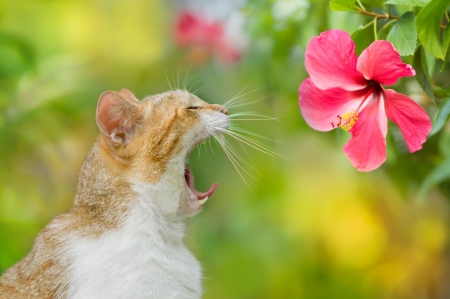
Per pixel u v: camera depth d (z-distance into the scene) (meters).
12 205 1.87
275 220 1.89
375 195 1.90
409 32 1.34
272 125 1.86
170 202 1.48
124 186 1.47
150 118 1.48
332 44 1.36
